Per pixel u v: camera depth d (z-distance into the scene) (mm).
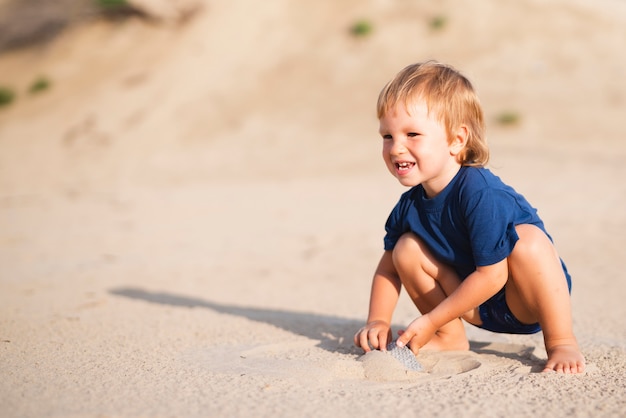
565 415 2182
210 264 5977
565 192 9047
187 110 15148
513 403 2285
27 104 16719
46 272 5695
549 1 16938
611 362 2840
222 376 2623
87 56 17812
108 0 18250
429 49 15828
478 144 2768
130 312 4012
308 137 13625
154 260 6211
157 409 2246
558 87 14234
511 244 2613
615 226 7000
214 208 9219
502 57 15289
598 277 4988
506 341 3322
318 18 17375
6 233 7855
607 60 14977
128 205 9711
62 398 2365
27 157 14172
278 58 16453
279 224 7941
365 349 2900
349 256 6215
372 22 16828
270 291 4840
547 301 2680
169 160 13273
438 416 2174
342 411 2223
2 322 3664
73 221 8602
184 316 3887
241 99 15336
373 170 11656
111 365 2807
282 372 2672
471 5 16766
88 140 14602
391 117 2703
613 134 12367
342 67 15789
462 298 2678
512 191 2738
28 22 19047
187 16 17875
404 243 2883
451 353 2963
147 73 16594
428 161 2676
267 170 12180
